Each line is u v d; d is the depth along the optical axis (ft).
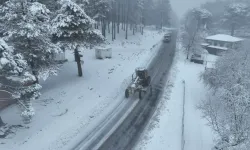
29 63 63.82
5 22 58.90
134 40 191.01
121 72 95.45
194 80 94.79
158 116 61.05
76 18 71.92
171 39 199.82
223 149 39.52
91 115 60.13
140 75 76.02
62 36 73.56
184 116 62.13
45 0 83.61
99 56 113.91
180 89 82.43
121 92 75.82
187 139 51.90
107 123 56.90
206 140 52.21
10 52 44.73
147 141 49.90
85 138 50.52
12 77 49.93
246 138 38.19
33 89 49.98
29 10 57.16
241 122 40.37
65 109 62.34
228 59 73.72
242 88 51.78
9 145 46.26
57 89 74.90
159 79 91.35
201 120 60.85
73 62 104.53
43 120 56.65
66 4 70.44
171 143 49.60
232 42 162.81
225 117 45.11
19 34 58.08
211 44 177.27
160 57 128.16
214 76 72.74
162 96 74.54
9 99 62.39
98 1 151.94
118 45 162.91
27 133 50.98
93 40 79.10
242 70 63.67
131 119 59.11
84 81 82.53
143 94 75.66
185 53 140.56
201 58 134.21
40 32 61.05
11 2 56.49
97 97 70.64
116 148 47.32
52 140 48.98
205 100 67.21
